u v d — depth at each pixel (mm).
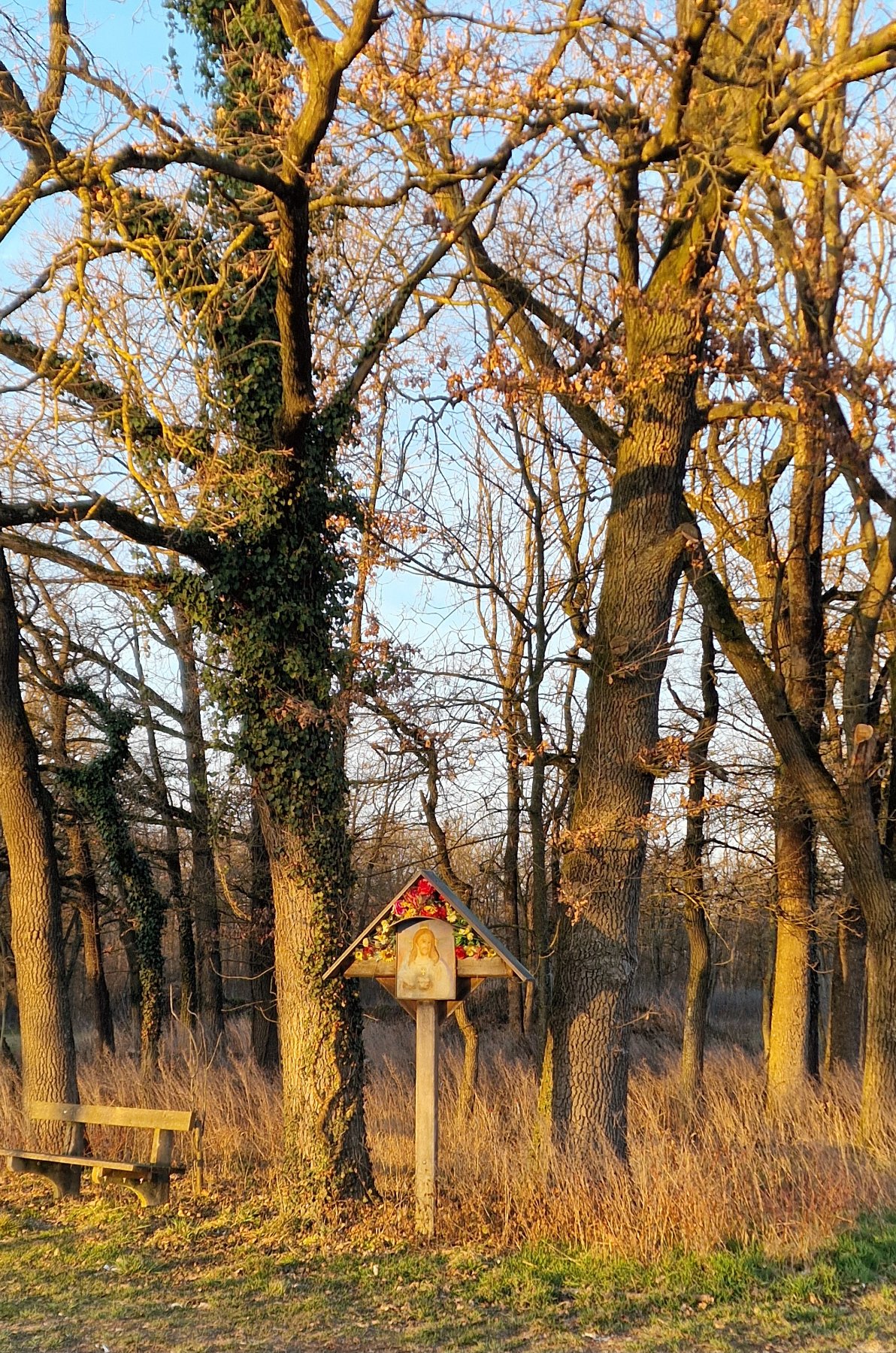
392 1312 6289
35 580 14164
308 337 7875
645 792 8695
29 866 10703
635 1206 7430
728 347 8812
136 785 16516
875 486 10344
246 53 9000
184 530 8234
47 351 7828
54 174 7441
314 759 8914
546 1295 6453
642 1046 19641
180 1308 6395
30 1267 7164
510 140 7906
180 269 8734
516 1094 11453
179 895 17375
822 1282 6402
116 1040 22125
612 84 8086
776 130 7766
